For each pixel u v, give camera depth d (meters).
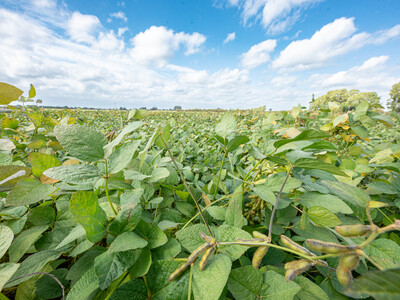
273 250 0.92
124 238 0.64
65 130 0.68
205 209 1.06
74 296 0.57
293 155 0.88
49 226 0.94
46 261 0.74
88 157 0.67
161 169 1.10
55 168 0.62
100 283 0.58
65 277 0.75
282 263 0.91
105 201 0.96
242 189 1.05
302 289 0.70
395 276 0.27
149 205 1.16
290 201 0.90
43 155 0.85
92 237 0.64
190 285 0.58
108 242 0.70
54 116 4.79
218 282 0.56
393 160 1.36
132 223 0.70
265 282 0.68
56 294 0.71
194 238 0.77
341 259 0.42
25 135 2.09
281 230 0.92
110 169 0.68
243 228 0.99
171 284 0.65
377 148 1.82
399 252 0.72
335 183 0.67
